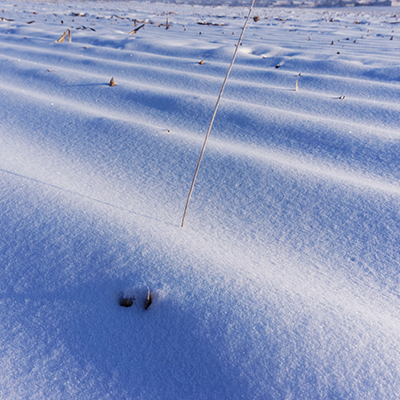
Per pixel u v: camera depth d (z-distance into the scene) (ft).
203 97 14.55
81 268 5.32
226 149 10.05
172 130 12.23
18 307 4.87
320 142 11.05
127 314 4.75
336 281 5.81
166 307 4.76
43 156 9.46
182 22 61.72
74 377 4.11
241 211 7.64
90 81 17.06
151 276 5.15
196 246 6.12
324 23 70.44
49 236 5.91
